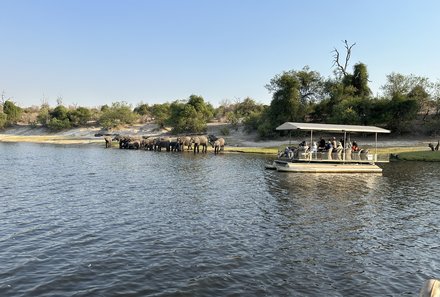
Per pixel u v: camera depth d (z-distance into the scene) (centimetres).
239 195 2081
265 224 1468
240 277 953
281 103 6656
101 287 884
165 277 946
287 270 1009
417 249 1212
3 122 11294
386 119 5744
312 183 2550
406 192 2241
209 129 8125
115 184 2397
